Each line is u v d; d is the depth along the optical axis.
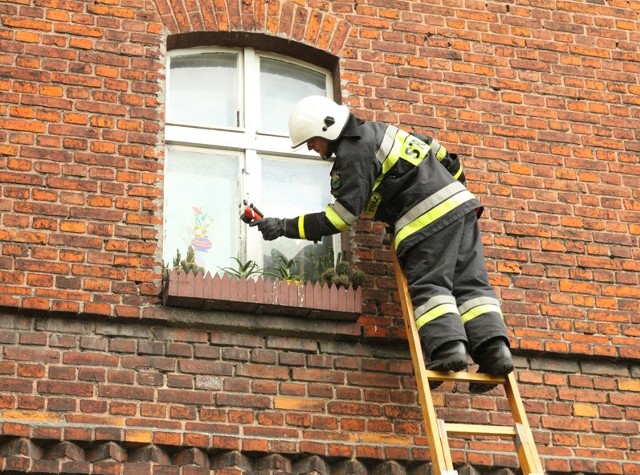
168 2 10.22
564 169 10.48
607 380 9.73
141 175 9.52
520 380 9.58
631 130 10.82
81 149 9.50
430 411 8.50
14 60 9.70
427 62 10.57
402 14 10.70
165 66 10.01
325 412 9.06
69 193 9.33
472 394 9.40
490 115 10.52
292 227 9.07
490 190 10.23
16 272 8.98
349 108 10.23
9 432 8.39
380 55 10.49
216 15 10.31
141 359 8.91
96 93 9.72
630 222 10.42
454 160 9.62
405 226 9.06
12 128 9.45
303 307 9.20
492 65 10.72
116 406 8.69
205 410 8.84
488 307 8.89
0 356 8.69
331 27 10.52
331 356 9.30
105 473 8.41
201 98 10.37
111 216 9.34
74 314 8.91
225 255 9.80
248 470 8.74
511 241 10.09
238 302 9.09
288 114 10.48
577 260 10.14
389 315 9.52
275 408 8.98
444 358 8.60
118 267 9.17
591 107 10.80
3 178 9.27
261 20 10.40
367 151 9.03
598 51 11.07
